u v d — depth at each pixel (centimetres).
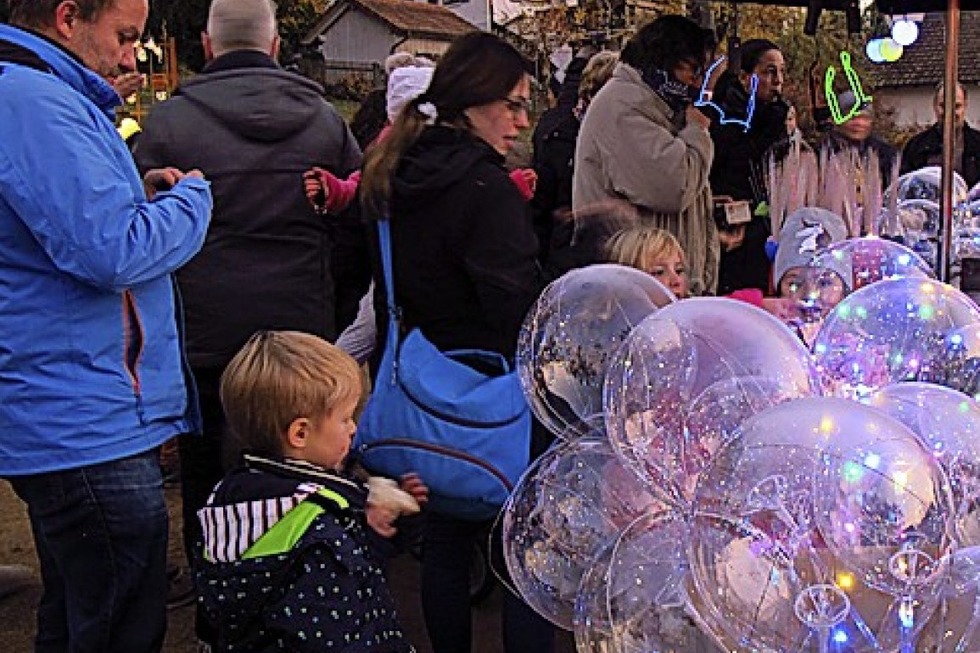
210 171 289
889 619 140
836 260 280
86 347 201
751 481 144
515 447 230
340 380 201
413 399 231
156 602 214
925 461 141
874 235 335
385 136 246
